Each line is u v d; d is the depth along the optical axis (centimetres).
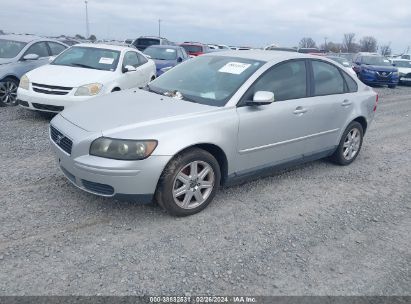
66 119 410
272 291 300
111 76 807
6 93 878
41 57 976
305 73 508
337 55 2297
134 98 449
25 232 353
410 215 450
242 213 420
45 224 369
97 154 360
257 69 454
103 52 889
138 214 400
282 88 472
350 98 571
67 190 443
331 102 531
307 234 388
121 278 300
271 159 472
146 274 307
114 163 354
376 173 585
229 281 307
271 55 497
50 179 473
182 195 394
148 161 359
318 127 519
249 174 456
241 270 322
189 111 399
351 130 589
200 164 398
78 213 394
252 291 298
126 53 913
